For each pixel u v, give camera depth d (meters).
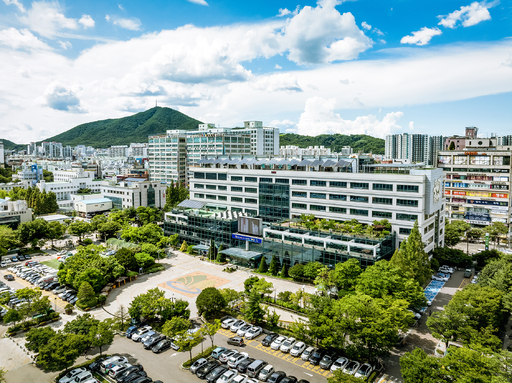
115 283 96.31
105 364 58.97
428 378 45.81
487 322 62.91
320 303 66.25
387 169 110.06
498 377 42.91
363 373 55.34
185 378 56.72
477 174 159.12
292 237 105.88
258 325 73.69
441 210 118.25
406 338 68.62
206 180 156.25
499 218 154.88
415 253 84.44
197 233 134.62
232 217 127.56
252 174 138.38
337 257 95.19
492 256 106.75
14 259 120.69
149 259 108.44
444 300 85.94
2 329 73.81
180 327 63.78
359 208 111.12
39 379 57.00
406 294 71.06
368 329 55.59
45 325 74.31
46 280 97.44
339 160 120.75
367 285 74.38
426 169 103.44
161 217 179.75
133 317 73.12
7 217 146.88
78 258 95.31
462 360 48.31
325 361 59.12
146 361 61.69
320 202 119.81
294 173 125.88
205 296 75.56
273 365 59.62
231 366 59.12
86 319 65.94
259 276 103.62
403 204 102.25
